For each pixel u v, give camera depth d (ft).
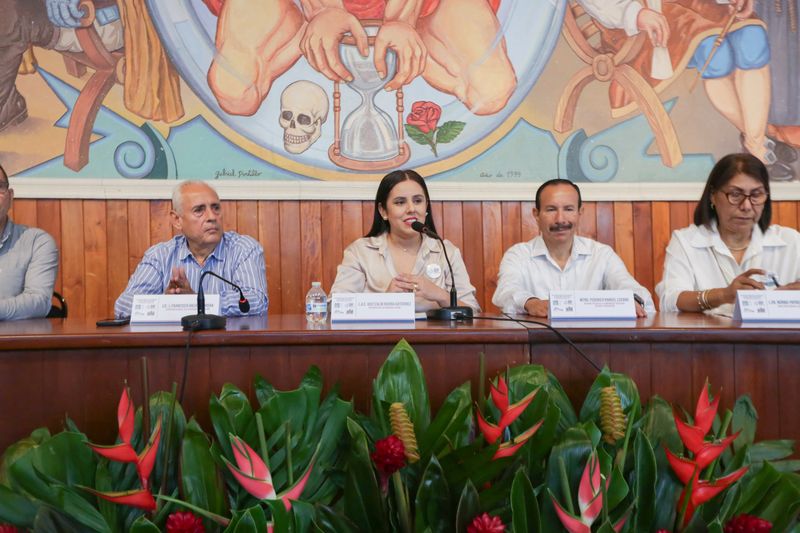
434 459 3.35
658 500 3.60
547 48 10.43
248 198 9.98
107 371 4.44
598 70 10.48
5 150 9.47
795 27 10.66
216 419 3.66
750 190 7.10
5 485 3.39
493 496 3.47
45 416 4.41
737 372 4.61
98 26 9.71
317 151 10.12
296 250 10.07
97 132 9.71
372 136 10.21
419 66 10.26
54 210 9.57
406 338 4.49
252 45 10.02
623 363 4.60
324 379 4.51
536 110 10.43
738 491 3.61
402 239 7.91
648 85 10.53
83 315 9.61
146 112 9.82
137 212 9.78
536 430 3.56
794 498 3.55
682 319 5.56
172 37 9.86
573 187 8.07
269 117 10.04
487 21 10.35
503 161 10.39
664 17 10.53
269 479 3.15
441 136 10.28
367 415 4.49
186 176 9.90
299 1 10.09
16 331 4.66
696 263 7.60
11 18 9.53
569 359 4.58
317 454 3.62
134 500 3.21
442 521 3.37
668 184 10.50
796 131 10.64
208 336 4.43
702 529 3.32
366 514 3.48
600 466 3.38
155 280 7.84
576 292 5.60
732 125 10.61
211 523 3.43
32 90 9.57
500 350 4.55
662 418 3.88
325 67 10.14
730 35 10.59
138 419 3.91
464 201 10.31
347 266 8.00
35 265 8.02
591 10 10.47
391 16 10.22
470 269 10.28
